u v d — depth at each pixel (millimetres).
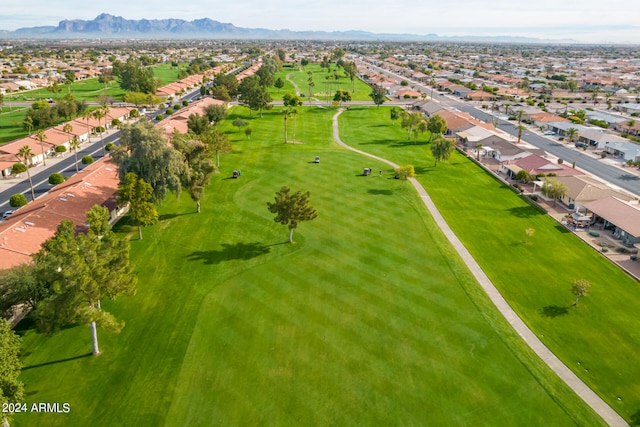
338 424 33156
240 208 74625
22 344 41719
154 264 56250
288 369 38531
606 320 47031
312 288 51062
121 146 67750
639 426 34062
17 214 65188
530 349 42250
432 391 36500
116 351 40938
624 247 63312
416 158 109188
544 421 34031
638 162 103750
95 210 54188
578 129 131250
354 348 41312
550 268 57562
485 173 98938
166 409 34469
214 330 43656
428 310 47469
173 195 80062
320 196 80250
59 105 138625
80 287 36656
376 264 56750
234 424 33062
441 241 63969
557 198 81375
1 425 28734
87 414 34062
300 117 158375
